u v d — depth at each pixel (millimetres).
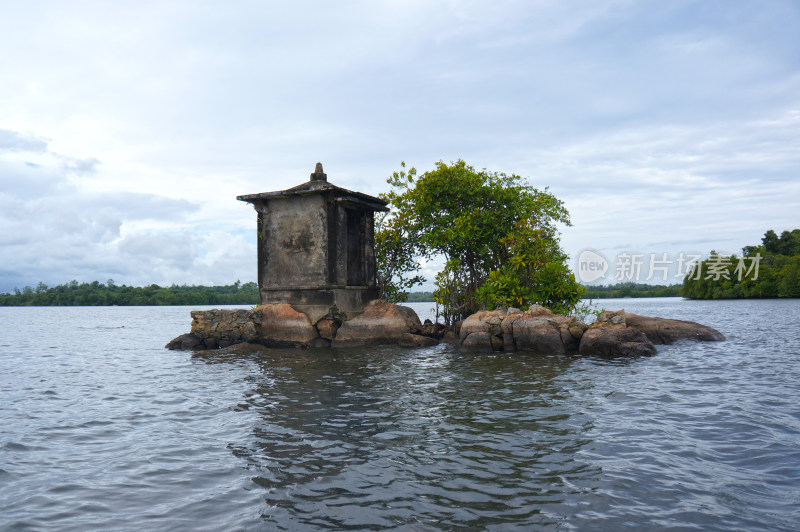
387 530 4395
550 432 7344
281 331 19062
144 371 14781
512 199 21750
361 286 20781
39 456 6785
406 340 19156
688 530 4312
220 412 9055
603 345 15719
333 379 11945
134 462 6449
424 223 22672
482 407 8953
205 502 5117
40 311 118438
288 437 7328
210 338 20016
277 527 4508
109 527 4586
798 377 11680
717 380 11336
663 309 57750
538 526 4426
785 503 4840
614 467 5887
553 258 21406
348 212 20969
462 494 5168
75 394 11414
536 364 13922
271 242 20453
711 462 6023
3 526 4629
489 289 20016
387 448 6727
